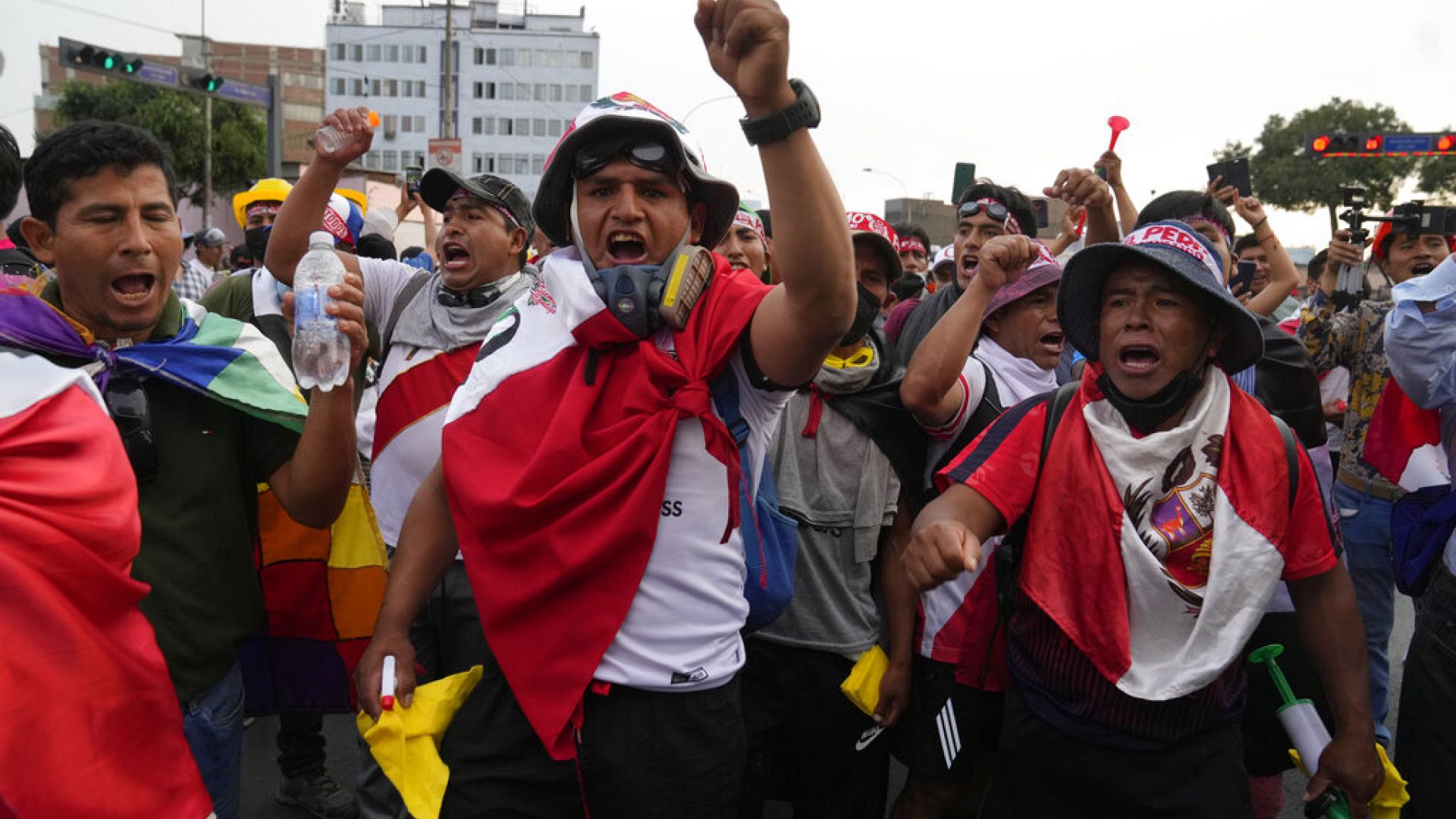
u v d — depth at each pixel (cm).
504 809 204
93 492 173
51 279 235
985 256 270
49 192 215
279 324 326
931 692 298
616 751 200
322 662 282
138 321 224
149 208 221
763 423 212
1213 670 207
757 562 215
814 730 303
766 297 200
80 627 169
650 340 205
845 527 299
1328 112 4462
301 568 276
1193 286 217
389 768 205
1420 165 4322
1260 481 214
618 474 197
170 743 183
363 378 383
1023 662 232
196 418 231
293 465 230
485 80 11812
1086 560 215
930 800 306
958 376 276
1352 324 445
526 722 206
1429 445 294
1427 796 258
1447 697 254
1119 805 221
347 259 353
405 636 219
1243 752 234
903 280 618
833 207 178
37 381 177
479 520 203
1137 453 215
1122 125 416
